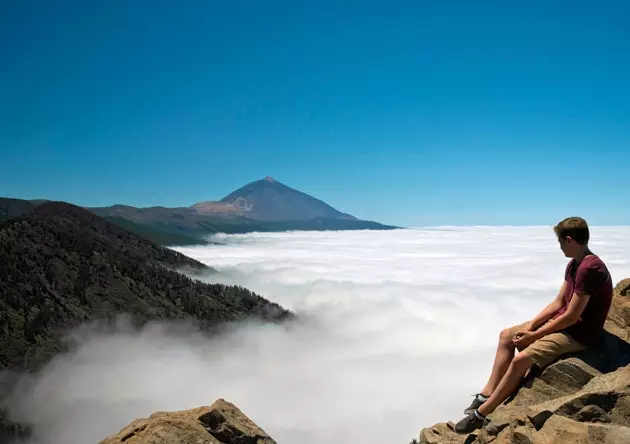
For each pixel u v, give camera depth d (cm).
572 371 695
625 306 934
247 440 733
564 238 747
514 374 738
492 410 752
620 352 717
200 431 700
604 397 607
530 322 789
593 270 699
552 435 602
